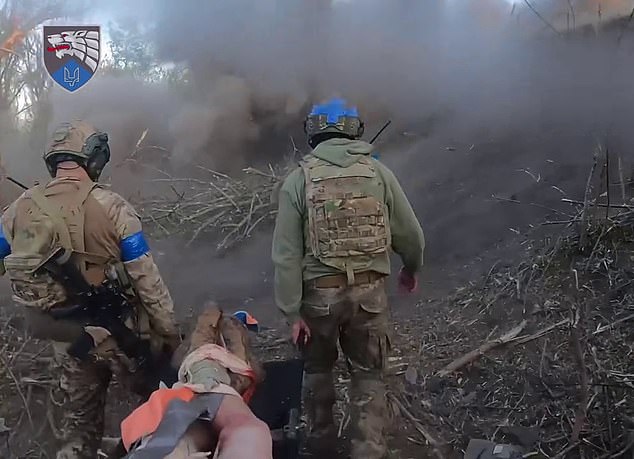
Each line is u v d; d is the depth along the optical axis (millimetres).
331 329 2979
